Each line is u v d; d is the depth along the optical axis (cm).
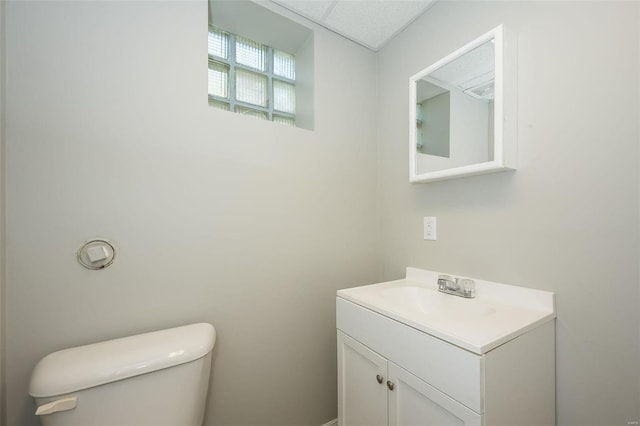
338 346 112
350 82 150
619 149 75
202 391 89
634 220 73
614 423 76
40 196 80
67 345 83
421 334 76
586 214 81
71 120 84
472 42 101
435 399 72
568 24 84
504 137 93
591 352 80
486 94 98
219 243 109
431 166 119
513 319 80
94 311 87
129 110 93
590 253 80
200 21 107
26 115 79
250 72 141
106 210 89
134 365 76
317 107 138
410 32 138
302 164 132
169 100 100
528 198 94
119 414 74
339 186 145
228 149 112
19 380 78
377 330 92
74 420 70
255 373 117
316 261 135
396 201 147
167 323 99
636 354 72
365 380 98
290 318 127
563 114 85
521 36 95
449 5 119
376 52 161
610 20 77
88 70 87
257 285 118
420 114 125
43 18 81
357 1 123
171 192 100
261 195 120
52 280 82
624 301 74
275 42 144
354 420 103
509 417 70
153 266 96
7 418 76
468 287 105
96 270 88
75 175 85
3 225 76
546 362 83
